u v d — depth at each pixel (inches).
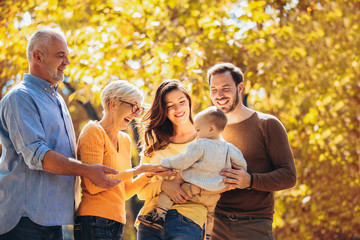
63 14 330.3
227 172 129.1
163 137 142.3
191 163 129.7
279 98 331.9
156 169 130.7
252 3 322.7
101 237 126.4
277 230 379.2
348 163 387.2
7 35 324.8
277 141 135.4
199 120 132.3
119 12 323.3
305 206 377.7
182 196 130.6
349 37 356.2
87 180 126.6
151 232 132.7
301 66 341.7
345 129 381.4
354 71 367.2
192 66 305.0
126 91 133.6
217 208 141.6
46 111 126.8
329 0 346.3
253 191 137.2
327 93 357.1
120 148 139.6
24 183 123.3
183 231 128.3
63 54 130.6
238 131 139.4
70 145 132.1
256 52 318.3
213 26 319.3
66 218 127.4
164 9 325.7
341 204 375.6
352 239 396.2
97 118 425.7
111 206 128.9
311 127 355.6
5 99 124.9
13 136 121.9
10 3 319.0
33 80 128.5
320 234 406.3
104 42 315.9
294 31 333.7
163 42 313.1
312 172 379.6
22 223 122.5
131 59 329.1
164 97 141.2
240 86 141.3
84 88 328.5
